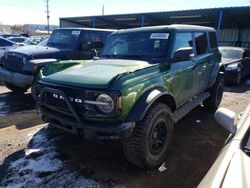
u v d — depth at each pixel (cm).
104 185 318
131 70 339
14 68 665
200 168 361
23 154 390
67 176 335
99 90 302
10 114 572
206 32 572
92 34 779
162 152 363
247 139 229
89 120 312
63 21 2806
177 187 319
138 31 458
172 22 2398
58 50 704
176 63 414
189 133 485
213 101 605
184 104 474
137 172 347
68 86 323
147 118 324
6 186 313
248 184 174
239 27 2372
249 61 1176
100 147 416
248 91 904
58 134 464
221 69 652
